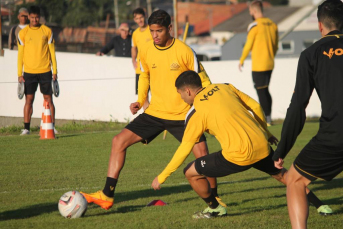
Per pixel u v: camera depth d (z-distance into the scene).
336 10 9.70
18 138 24.77
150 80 13.68
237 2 185.00
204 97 11.44
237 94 11.98
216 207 12.22
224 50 82.50
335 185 16.44
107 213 12.79
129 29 33.00
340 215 12.41
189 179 11.95
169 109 13.38
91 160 20.12
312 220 11.94
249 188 16.05
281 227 11.28
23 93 25.45
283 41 79.81
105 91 31.09
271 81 33.06
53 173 17.80
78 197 12.17
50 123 24.81
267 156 11.41
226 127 11.17
